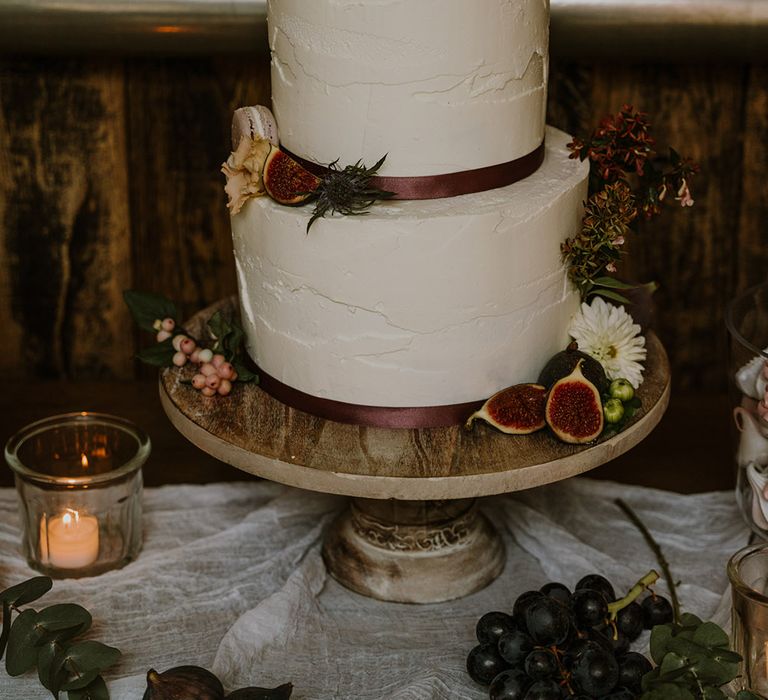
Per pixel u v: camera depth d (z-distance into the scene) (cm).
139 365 239
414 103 143
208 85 220
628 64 217
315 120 148
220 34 205
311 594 167
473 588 171
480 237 143
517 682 140
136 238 230
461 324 148
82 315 235
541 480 146
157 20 204
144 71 219
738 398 165
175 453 209
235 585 171
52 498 168
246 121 155
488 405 152
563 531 179
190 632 162
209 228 229
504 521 186
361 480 144
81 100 220
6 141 222
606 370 159
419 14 138
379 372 150
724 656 132
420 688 146
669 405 224
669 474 202
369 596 170
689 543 181
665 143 222
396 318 146
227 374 162
